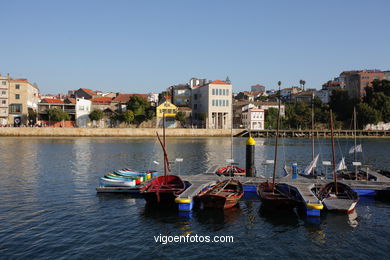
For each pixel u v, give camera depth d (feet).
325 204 72.23
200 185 86.58
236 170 111.14
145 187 79.30
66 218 66.69
